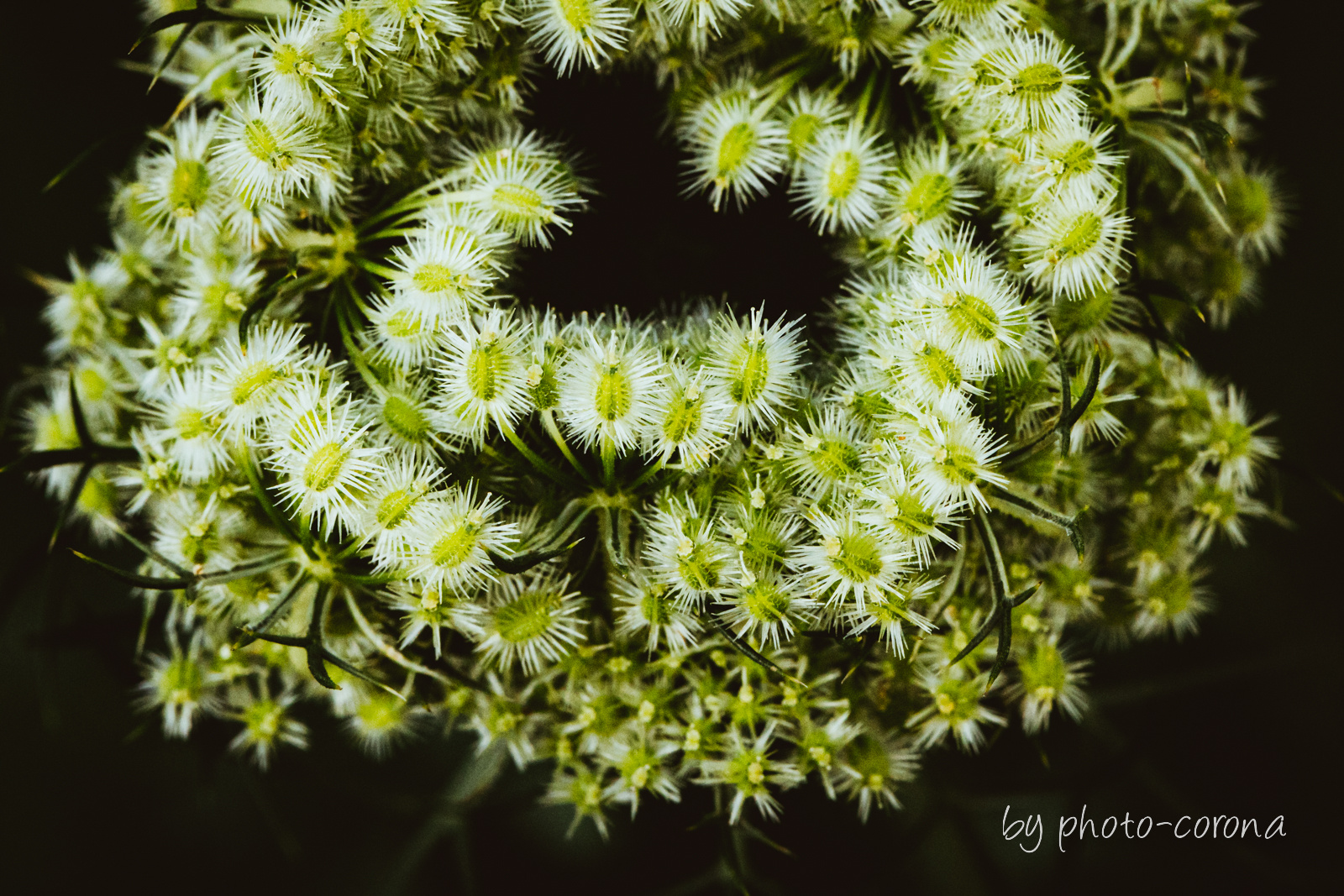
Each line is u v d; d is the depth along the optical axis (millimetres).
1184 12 165
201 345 159
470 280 154
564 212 163
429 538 153
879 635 158
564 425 157
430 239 155
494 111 161
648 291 167
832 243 166
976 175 159
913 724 161
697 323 160
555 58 161
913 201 157
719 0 157
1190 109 157
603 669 160
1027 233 157
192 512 158
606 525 156
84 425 159
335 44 155
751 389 154
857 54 159
